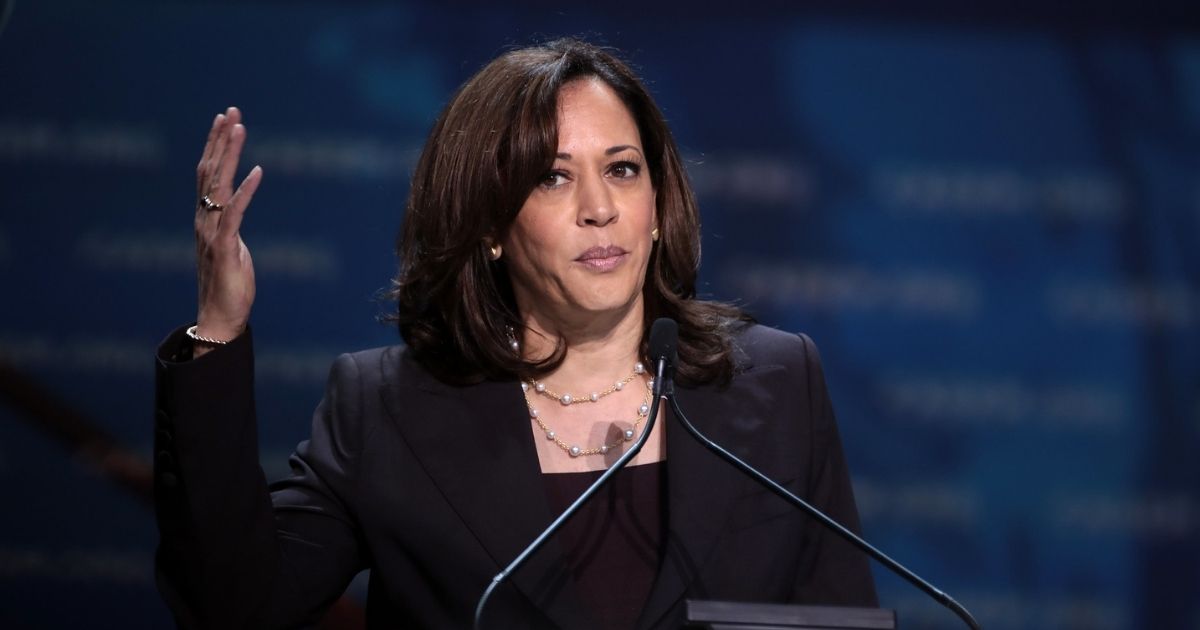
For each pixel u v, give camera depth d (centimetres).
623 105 601
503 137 580
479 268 614
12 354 1275
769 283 1326
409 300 630
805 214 1327
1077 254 1334
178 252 1288
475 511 576
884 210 1331
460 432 595
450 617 572
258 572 544
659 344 547
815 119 1328
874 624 467
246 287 536
